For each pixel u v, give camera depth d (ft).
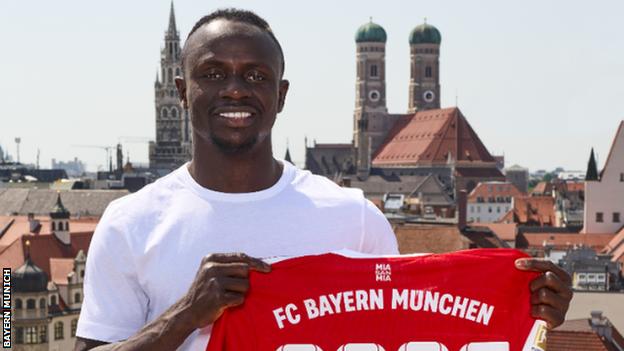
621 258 70.08
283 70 6.85
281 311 6.33
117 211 6.63
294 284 6.35
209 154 6.60
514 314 6.38
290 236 6.62
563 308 6.37
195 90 6.54
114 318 6.48
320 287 6.36
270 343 6.33
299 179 6.82
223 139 6.50
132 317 6.50
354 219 6.75
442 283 6.38
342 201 6.78
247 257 6.16
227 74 6.52
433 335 6.37
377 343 6.35
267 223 6.61
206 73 6.52
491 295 6.37
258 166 6.65
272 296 6.33
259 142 6.59
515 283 6.38
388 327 6.36
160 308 6.48
